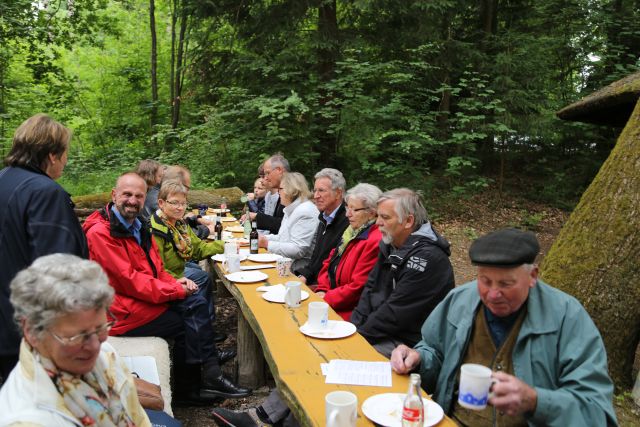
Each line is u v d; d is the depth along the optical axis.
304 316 2.73
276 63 9.14
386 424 1.62
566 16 10.90
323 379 2.00
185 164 9.62
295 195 4.60
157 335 3.27
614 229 3.41
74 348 1.29
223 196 8.08
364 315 3.02
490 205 10.85
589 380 1.69
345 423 1.56
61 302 1.25
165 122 12.99
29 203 2.09
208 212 7.08
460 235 9.21
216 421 2.87
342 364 2.11
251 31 9.49
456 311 2.04
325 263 3.91
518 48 10.32
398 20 9.71
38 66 10.73
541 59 10.27
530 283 1.79
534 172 12.33
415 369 2.11
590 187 3.64
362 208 3.39
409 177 9.90
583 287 3.45
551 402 1.60
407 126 9.64
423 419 1.59
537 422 1.61
